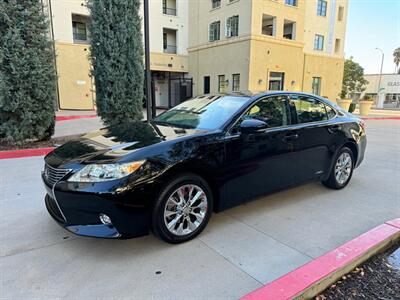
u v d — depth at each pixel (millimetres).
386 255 2848
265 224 3480
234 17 20938
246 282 2436
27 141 7480
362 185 5012
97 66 8023
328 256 2627
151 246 2951
